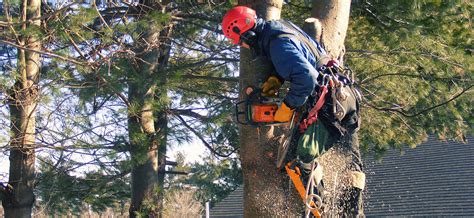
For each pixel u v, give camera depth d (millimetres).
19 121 9039
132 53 7793
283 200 3955
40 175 10266
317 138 3738
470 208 13258
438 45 8633
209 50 9914
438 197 14062
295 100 3514
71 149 9086
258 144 3971
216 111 10227
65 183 10539
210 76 9898
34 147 9008
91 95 8492
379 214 14359
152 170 11219
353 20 9219
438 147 16141
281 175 3949
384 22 8734
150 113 9617
